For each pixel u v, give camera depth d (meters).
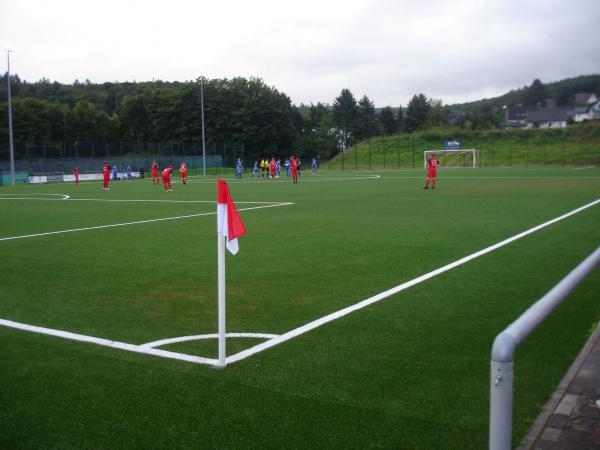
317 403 4.31
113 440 3.82
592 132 78.19
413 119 122.75
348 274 8.94
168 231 14.54
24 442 3.81
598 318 6.46
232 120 91.69
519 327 2.37
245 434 3.85
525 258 10.05
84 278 8.95
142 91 101.38
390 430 3.87
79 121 87.81
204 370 5.02
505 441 2.28
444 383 4.66
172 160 68.44
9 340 5.93
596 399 4.27
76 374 4.98
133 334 6.10
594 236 12.48
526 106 193.75
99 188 38.84
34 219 18.08
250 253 10.95
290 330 6.14
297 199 24.61
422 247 11.37
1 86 108.00
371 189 31.03
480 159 75.69
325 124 110.81
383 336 5.89
